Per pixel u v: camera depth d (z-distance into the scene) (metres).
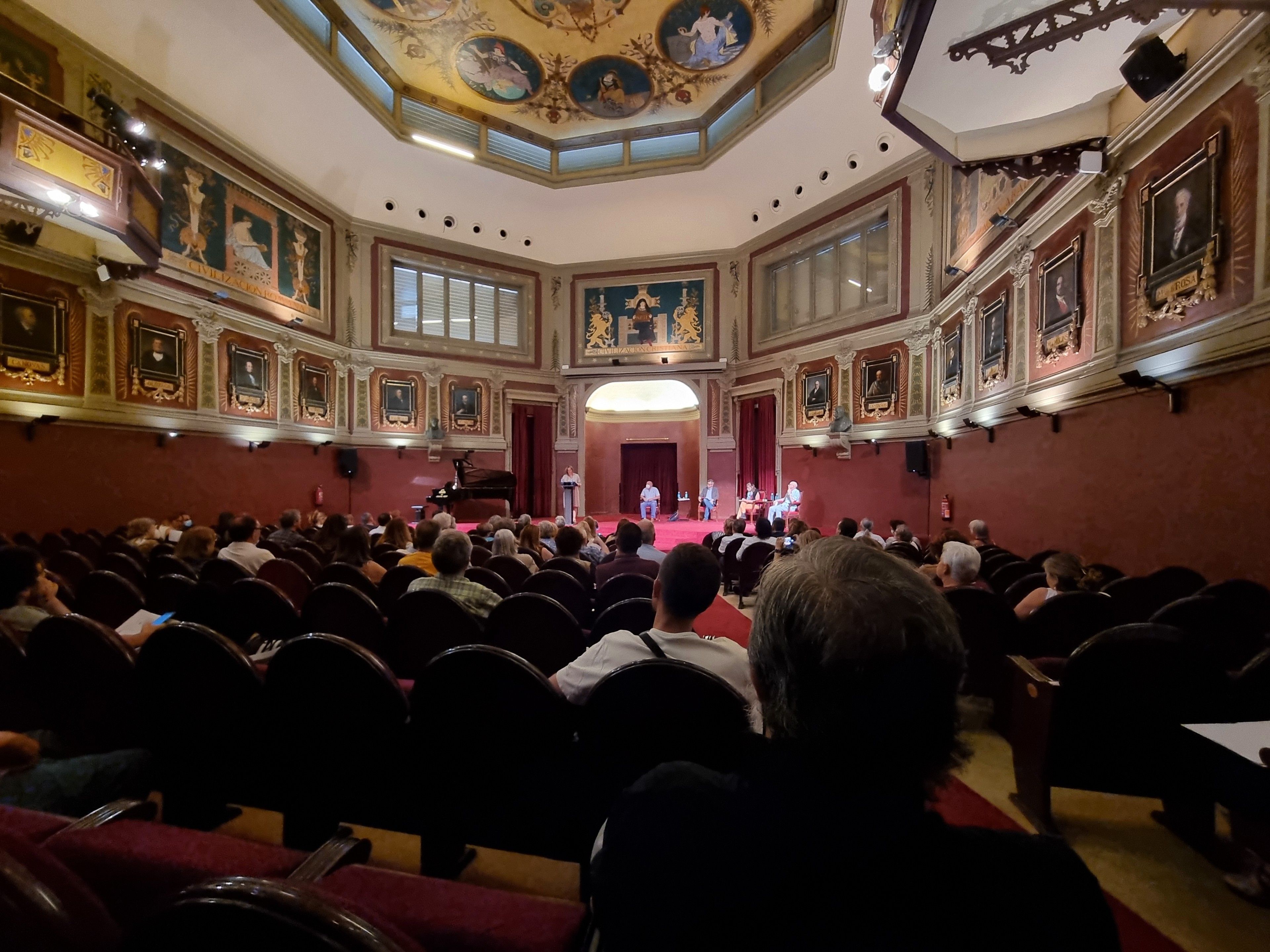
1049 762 2.18
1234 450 4.17
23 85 5.97
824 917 0.58
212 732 1.92
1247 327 3.95
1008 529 7.45
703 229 14.97
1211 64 4.23
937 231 10.20
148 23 8.41
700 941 0.59
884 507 11.14
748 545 6.26
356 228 13.47
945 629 0.68
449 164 13.30
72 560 4.59
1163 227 4.82
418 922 0.98
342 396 13.18
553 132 14.17
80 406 7.97
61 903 0.70
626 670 1.51
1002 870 0.60
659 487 19.00
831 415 12.35
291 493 11.84
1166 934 1.78
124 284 8.56
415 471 14.18
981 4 3.71
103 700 2.01
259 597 2.97
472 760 1.78
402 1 10.56
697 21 11.13
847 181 11.91
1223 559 4.26
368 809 1.92
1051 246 6.53
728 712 1.50
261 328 11.08
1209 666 1.89
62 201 5.98
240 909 0.57
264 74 9.90
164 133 9.20
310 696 1.78
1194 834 2.15
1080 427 5.93
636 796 0.68
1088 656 1.99
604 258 15.77
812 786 0.64
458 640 2.78
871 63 9.53
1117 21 4.28
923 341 10.40
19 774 1.70
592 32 11.39
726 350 15.06
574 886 2.04
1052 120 5.38
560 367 15.99
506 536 5.07
